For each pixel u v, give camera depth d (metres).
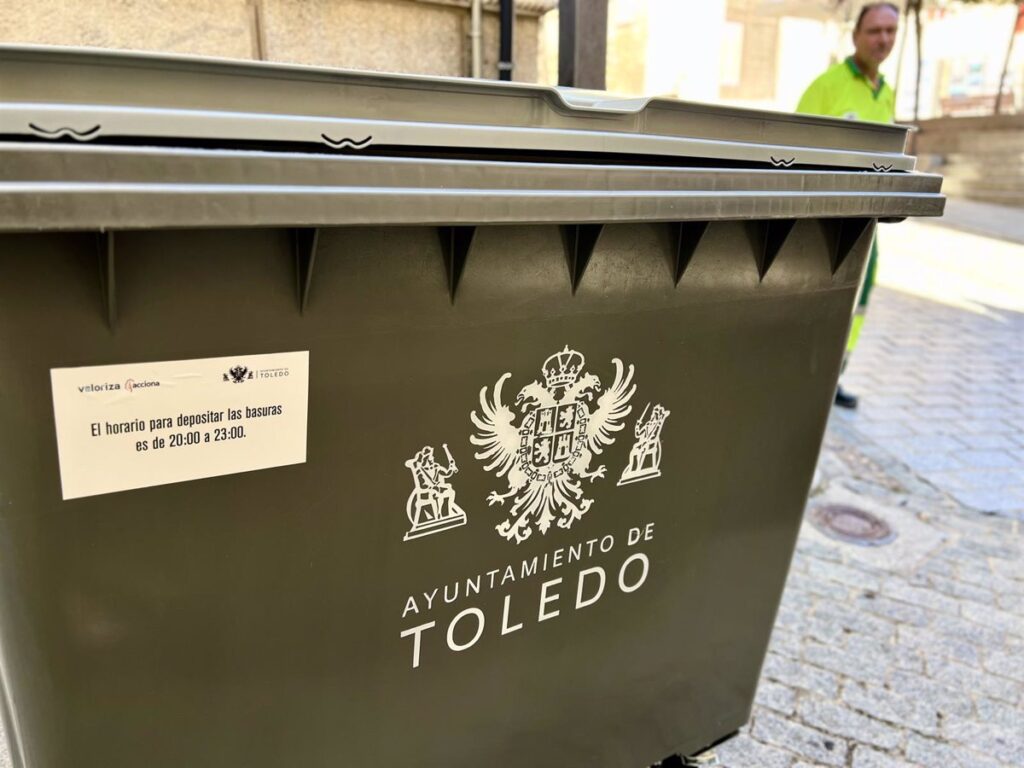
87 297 0.92
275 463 1.10
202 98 0.93
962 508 3.79
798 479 1.75
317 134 0.98
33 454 0.95
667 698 1.77
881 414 4.93
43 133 0.85
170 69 0.91
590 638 1.56
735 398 1.56
